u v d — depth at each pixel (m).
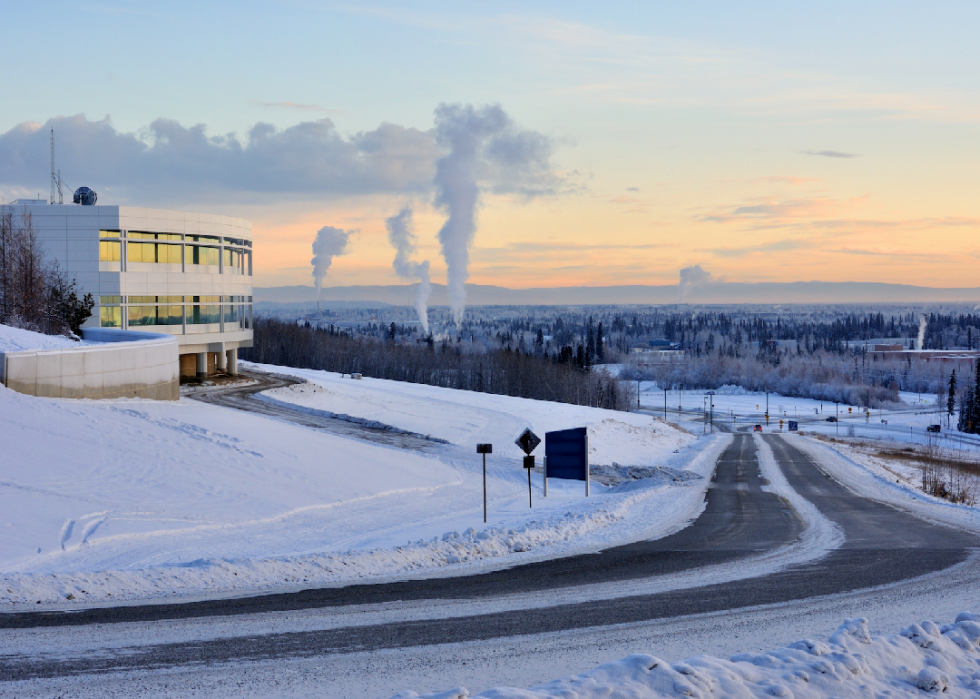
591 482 40.62
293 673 9.22
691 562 17.83
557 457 35.31
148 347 42.81
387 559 16.89
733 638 11.20
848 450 79.19
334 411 61.97
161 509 22.50
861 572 16.70
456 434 58.41
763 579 15.83
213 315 70.94
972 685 9.02
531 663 9.83
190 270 67.75
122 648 10.02
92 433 29.36
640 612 12.74
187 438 33.22
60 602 12.36
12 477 22.22
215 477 27.81
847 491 38.62
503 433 61.97
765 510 29.52
